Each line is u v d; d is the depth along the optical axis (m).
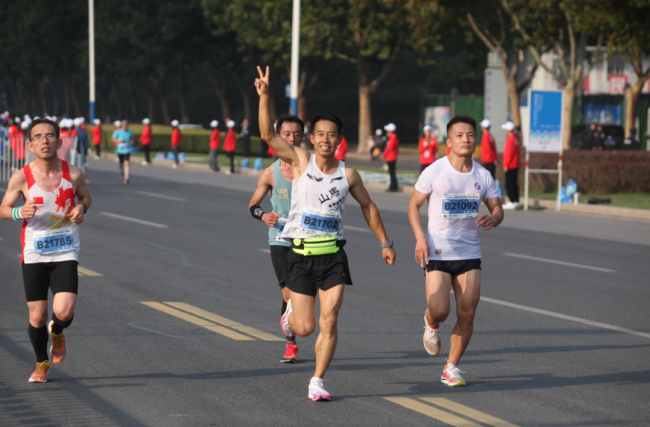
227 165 51.19
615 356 10.16
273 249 9.83
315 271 8.03
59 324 8.24
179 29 85.12
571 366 9.65
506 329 11.59
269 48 68.56
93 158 58.00
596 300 13.81
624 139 56.62
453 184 8.56
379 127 110.50
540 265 17.61
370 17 63.62
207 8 79.75
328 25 63.47
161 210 26.19
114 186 34.88
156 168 48.47
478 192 8.61
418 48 63.81
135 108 116.94
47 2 108.06
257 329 11.19
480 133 65.19
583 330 11.59
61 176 8.33
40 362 8.47
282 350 10.11
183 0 86.06
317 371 8.07
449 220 8.59
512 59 63.72
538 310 12.91
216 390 8.34
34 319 8.31
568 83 51.81
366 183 39.25
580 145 57.41
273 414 7.61
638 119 60.94
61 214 8.30
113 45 93.12
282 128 9.91
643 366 9.69
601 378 9.13
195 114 126.06
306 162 8.02
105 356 9.57
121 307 12.25
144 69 91.75
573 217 28.09
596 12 34.69
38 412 7.53
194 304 12.64
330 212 8.00
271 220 9.46
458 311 8.70
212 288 13.97
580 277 16.16
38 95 160.38
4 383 8.42
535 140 30.31
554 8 48.44
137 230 21.16
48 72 113.56
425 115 69.81
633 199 33.03
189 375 8.88
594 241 22.06
